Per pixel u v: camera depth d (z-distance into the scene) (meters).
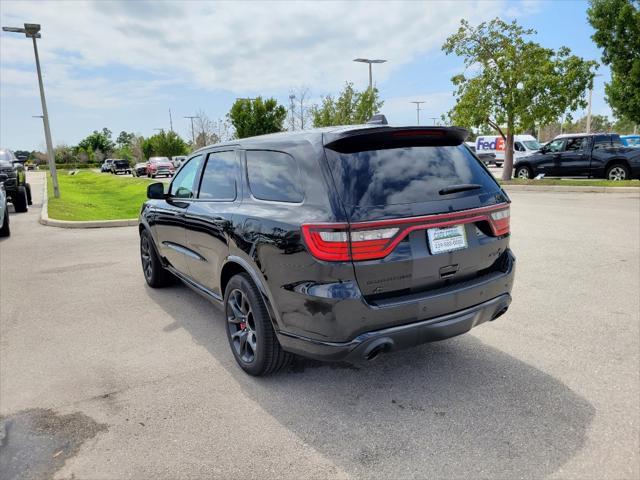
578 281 5.58
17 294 5.84
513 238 8.09
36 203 18.16
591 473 2.41
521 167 19.39
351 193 2.75
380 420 2.94
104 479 2.48
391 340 2.81
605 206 11.65
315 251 2.74
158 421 3.01
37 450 2.73
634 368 3.49
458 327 3.01
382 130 2.92
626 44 20.31
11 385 3.52
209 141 50.75
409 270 2.82
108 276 6.63
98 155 97.50
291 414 3.04
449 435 2.77
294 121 36.97
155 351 4.08
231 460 2.61
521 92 17.80
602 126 77.75
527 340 4.02
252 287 3.33
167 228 4.98
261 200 3.36
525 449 2.62
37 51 18.44
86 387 3.46
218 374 3.62
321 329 2.80
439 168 3.10
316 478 2.45
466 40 18.42
